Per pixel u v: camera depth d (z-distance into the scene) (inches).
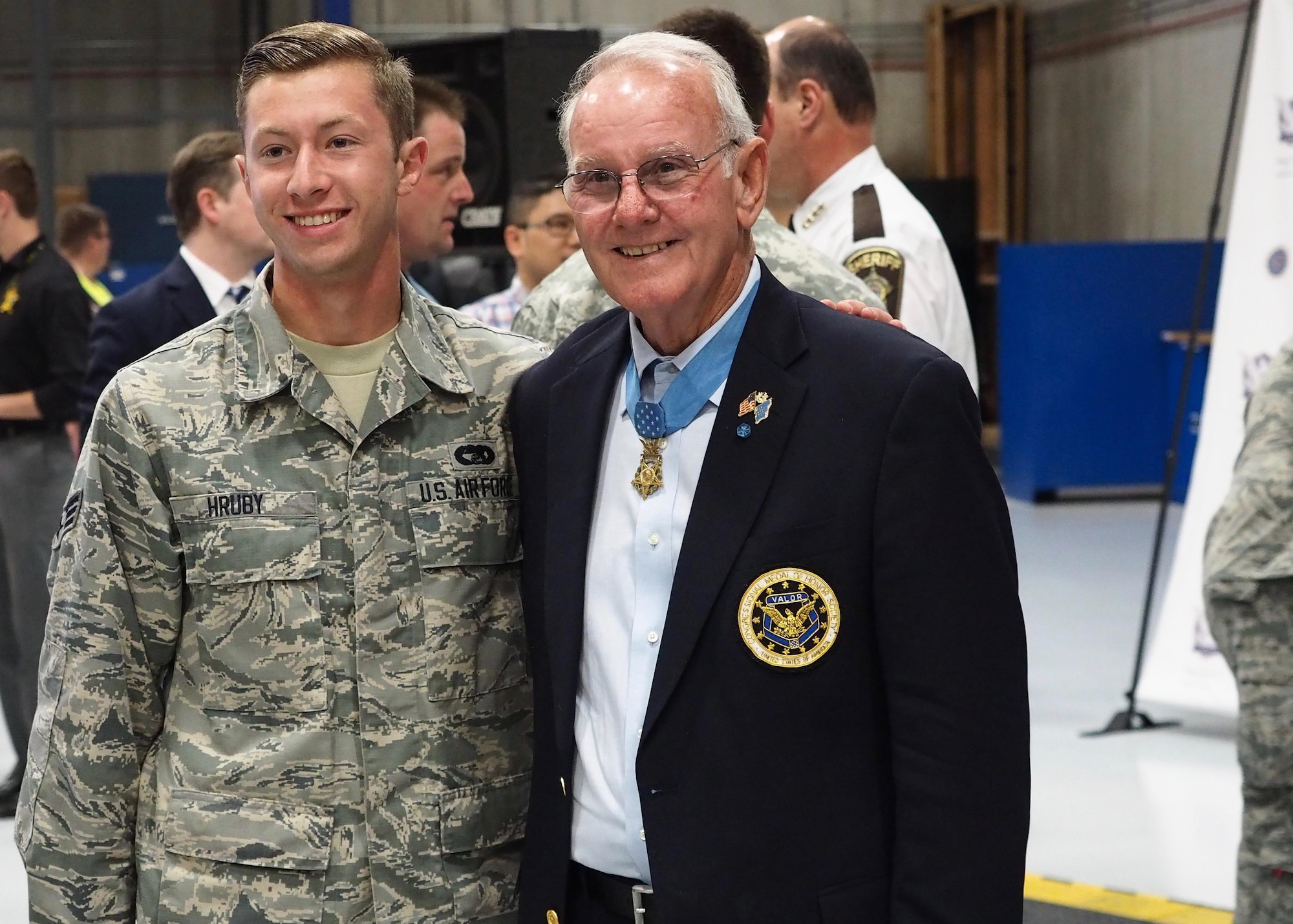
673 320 59.1
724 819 56.2
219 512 64.7
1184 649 181.9
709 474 57.9
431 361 67.6
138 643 65.3
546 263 142.6
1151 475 382.0
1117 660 222.4
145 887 64.5
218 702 65.0
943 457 55.3
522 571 68.9
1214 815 154.4
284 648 64.6
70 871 64.6
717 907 56.1
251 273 130.0
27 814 65.7
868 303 82.0
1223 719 188.9
